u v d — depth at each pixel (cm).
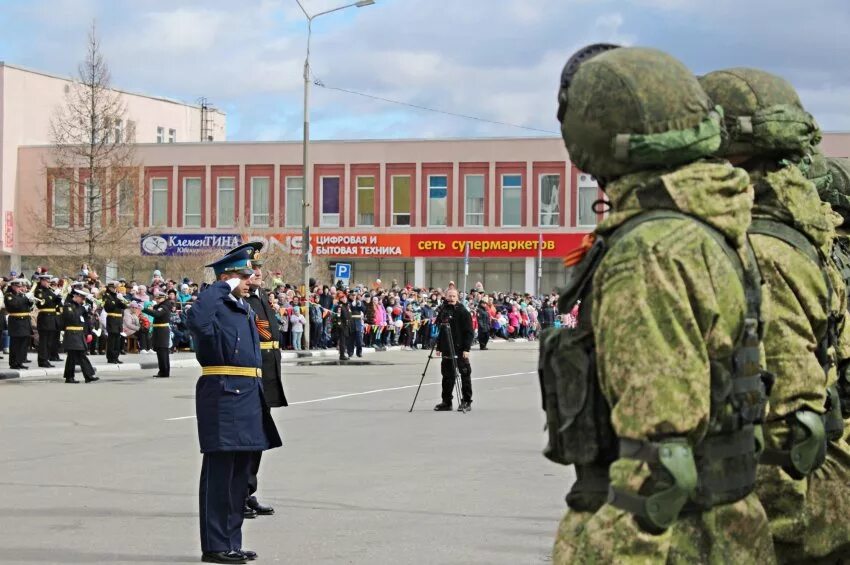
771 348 454
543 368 369
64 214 6875
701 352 334
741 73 488
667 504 326
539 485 1127
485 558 825
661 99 352
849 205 636
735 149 484
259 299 1038
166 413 1866
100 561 833
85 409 1930
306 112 4156
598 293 346
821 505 481
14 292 2848
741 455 361
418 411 1894
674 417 326
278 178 6819
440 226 6700
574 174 6544
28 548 873
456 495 1074
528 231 6606
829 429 484
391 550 854
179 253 6619
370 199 6762
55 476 1207
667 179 348
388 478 1173
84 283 3434
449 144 6675
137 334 3700
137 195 6506
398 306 4638
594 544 337
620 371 333
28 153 7131
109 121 5631
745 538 364
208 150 6869
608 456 353
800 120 481
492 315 5584
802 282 459
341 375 2869
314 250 6794
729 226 353
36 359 3300
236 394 831
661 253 337
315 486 1128
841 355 519
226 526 830
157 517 991
